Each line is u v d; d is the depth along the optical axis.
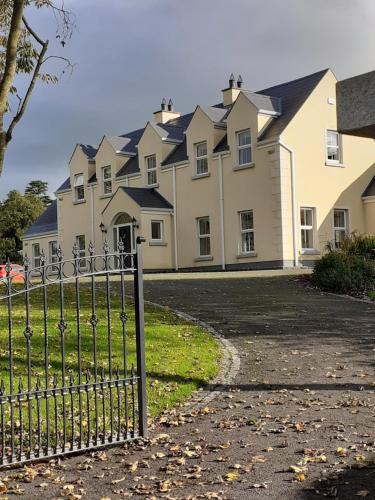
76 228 37.00
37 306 14.07
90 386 6.39
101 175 35.56
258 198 27.36
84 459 5.91
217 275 21.95
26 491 5.15
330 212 28.08
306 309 14.16
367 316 13.22
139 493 5.04
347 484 4.93
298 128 27.25
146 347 10.01
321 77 28.39
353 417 6.73
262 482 5.09
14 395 5.66
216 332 11.66
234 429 6.57
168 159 32.09
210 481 5.20
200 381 8.48
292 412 7.04
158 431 6.65
